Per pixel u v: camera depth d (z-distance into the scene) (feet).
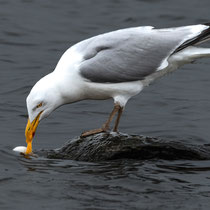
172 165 41.24
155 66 44.47
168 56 44.42
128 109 57.36
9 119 53.67
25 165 40.91
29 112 43.34
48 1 98.68
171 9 93.50
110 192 35.68
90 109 57.67
